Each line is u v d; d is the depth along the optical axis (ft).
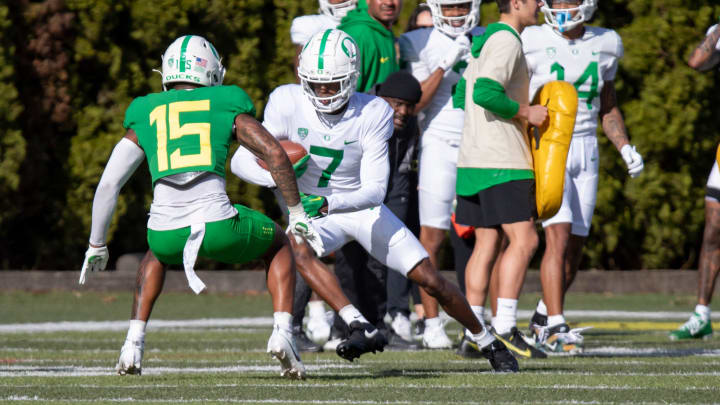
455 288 68.39
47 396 54.60
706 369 70.44
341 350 64.80
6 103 154.10
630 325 116.98
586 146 93.04
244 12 160.45
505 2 78.69
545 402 52.31
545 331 83.92
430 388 58.08
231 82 160.25
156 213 59.67
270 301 155.63
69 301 150.10
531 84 91.81
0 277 164.66
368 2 96.99
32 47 156.25
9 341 95.45
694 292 167.84
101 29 157.69
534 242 77.87
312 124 67.97
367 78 95.09
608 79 93.30
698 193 166.20
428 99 94.02
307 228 59.06
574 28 90.89
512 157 77.36
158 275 62.69
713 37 99.45
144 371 69.67
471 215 81.20
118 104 160.45
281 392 56.18
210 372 69.10
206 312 138.10
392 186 92.79
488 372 68.59
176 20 158.20
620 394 55.42
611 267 176.35
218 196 59.21
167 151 59.16
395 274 95.96
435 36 98.68
